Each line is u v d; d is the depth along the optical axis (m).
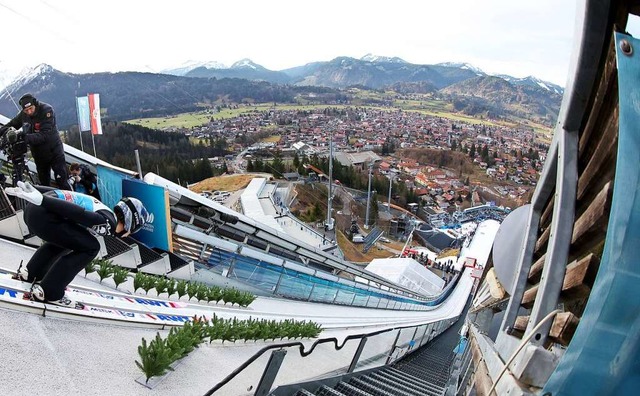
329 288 17.25
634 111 1.14
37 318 4.36
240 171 104.31
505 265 2.86
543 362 1.41
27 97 6.57
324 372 5.91
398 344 9.55
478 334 4.62
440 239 81.12
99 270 6.67
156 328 5.62
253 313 9.61
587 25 1.50
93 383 3.76
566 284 1.80
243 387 4.46
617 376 1.11
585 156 1.86
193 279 10.39
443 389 7.14
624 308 1.10
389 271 41.00
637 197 1.09
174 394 4.15
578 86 1.64
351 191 99.19
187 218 12.11
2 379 3.32
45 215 3.97
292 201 75.81
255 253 12.45
